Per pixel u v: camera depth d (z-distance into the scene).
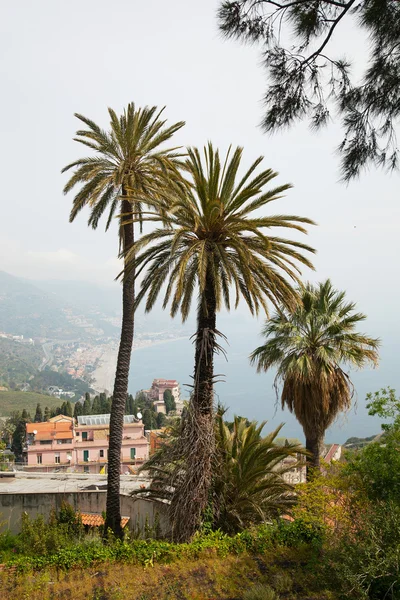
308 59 4.97
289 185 12.95
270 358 15.87
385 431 9.59
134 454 69.88
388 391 9.37
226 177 13.41
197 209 13.29
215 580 9.42
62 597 9.20
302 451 14.03
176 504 12.87
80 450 69.38
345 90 4.99
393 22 4.42
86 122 16.56
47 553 13.59
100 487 21.42
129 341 16.47
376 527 7.62
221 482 13.37
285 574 9.09
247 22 4.75
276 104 5.14
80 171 16.42
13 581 9.98
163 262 13.45
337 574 7.59
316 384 15.00
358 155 4.99
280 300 13.05
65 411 92.62
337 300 16.19
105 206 17.56
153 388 147.50
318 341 16.02
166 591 9.02
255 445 14.29
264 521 12.70
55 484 22.67
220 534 11.92
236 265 12.72
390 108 4.84
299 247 13.01
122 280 14.66
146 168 17.00
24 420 77.62
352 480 9.77
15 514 18.38
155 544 11.38
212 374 13.06
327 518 10.29
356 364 15.34
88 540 13.54
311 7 4.66
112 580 9.73
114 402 15.97
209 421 12.94
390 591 7.12
